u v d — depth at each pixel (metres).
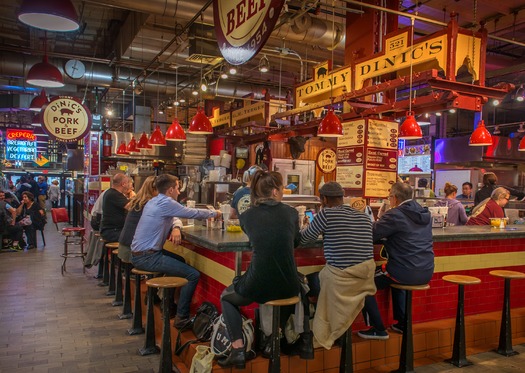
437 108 4.59
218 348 3.05
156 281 3.36
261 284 2.81
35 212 9.90
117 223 5.79
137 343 4.11
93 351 3.90
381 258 3.94
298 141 8.95
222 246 3.13
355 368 3.57
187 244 4.52
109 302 5.50
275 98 9.89
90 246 6.78
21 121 21.81
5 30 10.59
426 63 4.39
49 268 7.56
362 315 3.88
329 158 10.66
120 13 9.57
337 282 3.06
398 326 3.87
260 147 10.38
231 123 10.47
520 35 8.84
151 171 10.92
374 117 5.04
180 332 3.61
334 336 3.06
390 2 5.66
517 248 4.77
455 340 3.77
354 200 4.86
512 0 6.78
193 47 7.67
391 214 3.42
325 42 7.50
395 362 3.74
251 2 3.24
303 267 3.57
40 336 4.26
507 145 11.14
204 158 12.49
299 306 3.11
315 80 5.93
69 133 8.70
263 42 3.04
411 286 3.40
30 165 24.78
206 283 4.00
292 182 10.05
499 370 3.68
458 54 4.02
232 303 3.01
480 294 4.53
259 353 3.27
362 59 4.95
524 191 11.90
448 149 11.89
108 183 8.46
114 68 11.24
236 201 4.24
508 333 4.03
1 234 9.16
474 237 4.11
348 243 3.08
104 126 13.66
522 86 9.70
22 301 5.48
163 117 16.69
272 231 2.85
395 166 5.16
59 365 3.59
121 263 5.48
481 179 11.52
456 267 4.35
